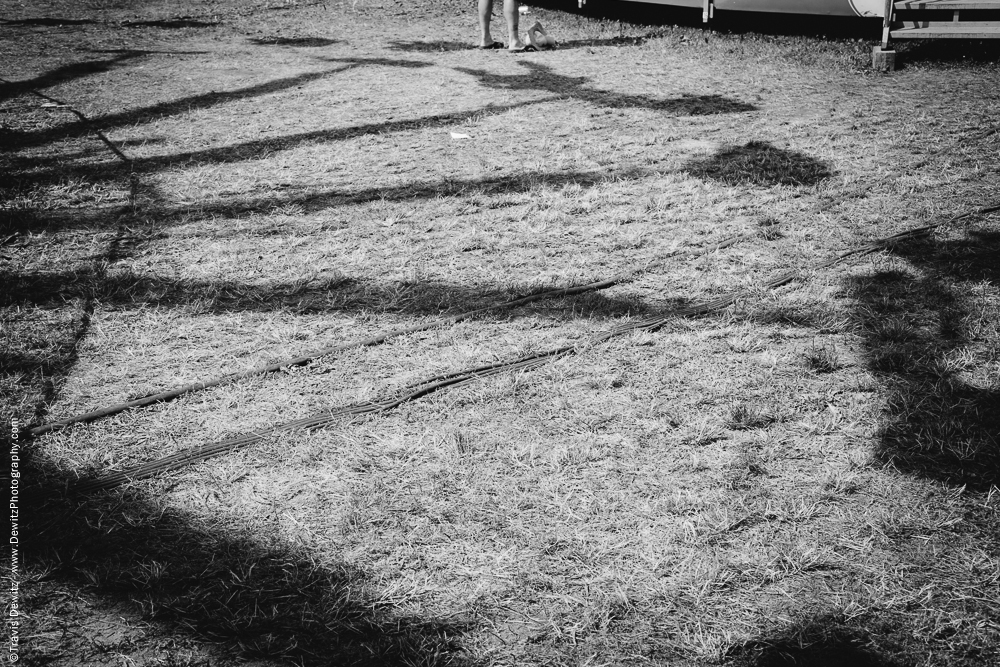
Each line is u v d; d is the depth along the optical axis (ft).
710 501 7.82
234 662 6.31
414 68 28.37
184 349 10.62
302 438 8.86
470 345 10.67
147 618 6.70
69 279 12.53
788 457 8.42
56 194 16.08
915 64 27.61
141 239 14.01
